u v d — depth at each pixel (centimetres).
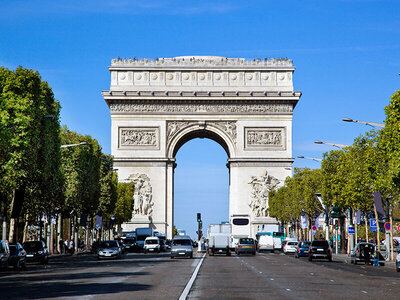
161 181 19438
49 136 10456
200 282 5581
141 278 6109
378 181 9538
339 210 13112
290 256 13850
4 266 7381
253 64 19762
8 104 9344
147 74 19700
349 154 11612
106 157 17012
